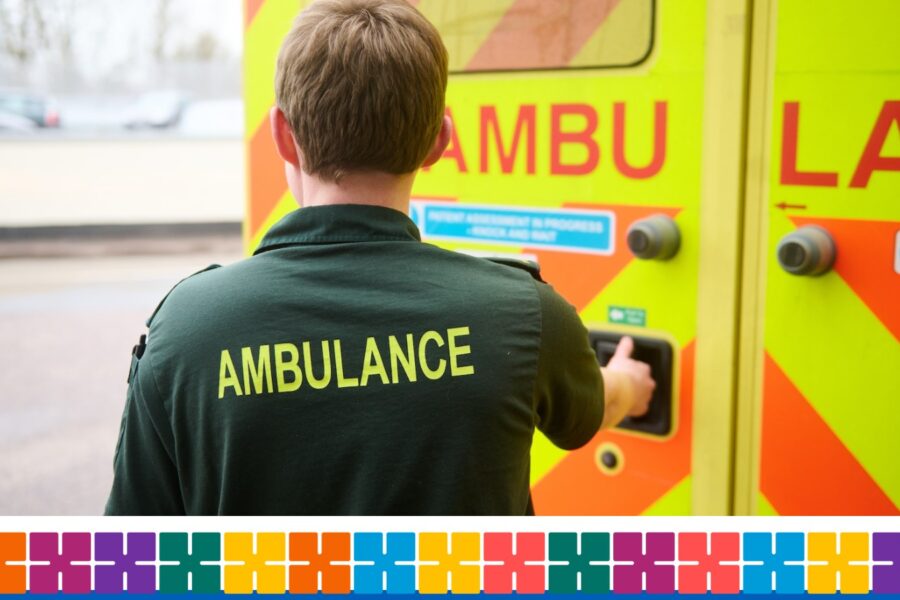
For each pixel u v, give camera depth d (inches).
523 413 46.6
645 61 69.1
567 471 77.5
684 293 69.1
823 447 64.8
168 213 457.7
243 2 91.0
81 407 212.7
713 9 65.8
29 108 496.1
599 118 71.7
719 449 68.9
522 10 74.7
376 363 45.3
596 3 70.9
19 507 161.3
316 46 47.1
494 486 45.9
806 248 61.2
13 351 256.7
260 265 48.1
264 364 45.6
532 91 74.9
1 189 468.8
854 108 61.1
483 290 47.3
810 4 61.9
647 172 69.8
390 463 44.9
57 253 410.6
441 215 81.0
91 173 480.1
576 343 49.7
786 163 63.9
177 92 515.8
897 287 60.8
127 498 48.9
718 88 66.1
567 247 74.5
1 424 201.9
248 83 91.4
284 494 45.4
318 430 45.1
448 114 79.7
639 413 71.0
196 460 46.6
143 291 331.3
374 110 46.7
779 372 65.9
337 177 48.2
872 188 61.1
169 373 47.0
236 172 491.8
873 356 62.1
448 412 45.1
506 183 77.2
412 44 47.3
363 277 46.9
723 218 66.8
